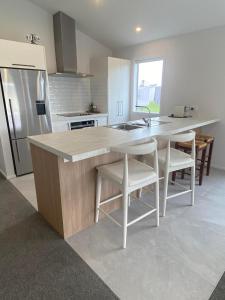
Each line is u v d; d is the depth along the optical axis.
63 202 1.76
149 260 1.61
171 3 2.82
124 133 2.22
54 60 4.00
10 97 2.97
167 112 4.09
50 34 3.82
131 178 1.73
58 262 1.60
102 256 1.65
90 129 2.47
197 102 3.61
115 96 4.51
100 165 1.98
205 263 1.58
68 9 3.47
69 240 1.83
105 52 4.80
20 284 1.42
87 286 1.40
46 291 1.37
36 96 3.23
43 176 1.94
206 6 2.76
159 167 2.19
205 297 1.32
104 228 1.99
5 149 3.10
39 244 1.78
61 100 4.36
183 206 2.36
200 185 2.89
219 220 2.10
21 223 2.08
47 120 3.43
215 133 3.50
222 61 3.19
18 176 3.26
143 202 2.27
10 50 2.85
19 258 1.64
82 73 4.15
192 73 3.57
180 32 3.52
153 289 1.38
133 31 3.81
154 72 4.29
